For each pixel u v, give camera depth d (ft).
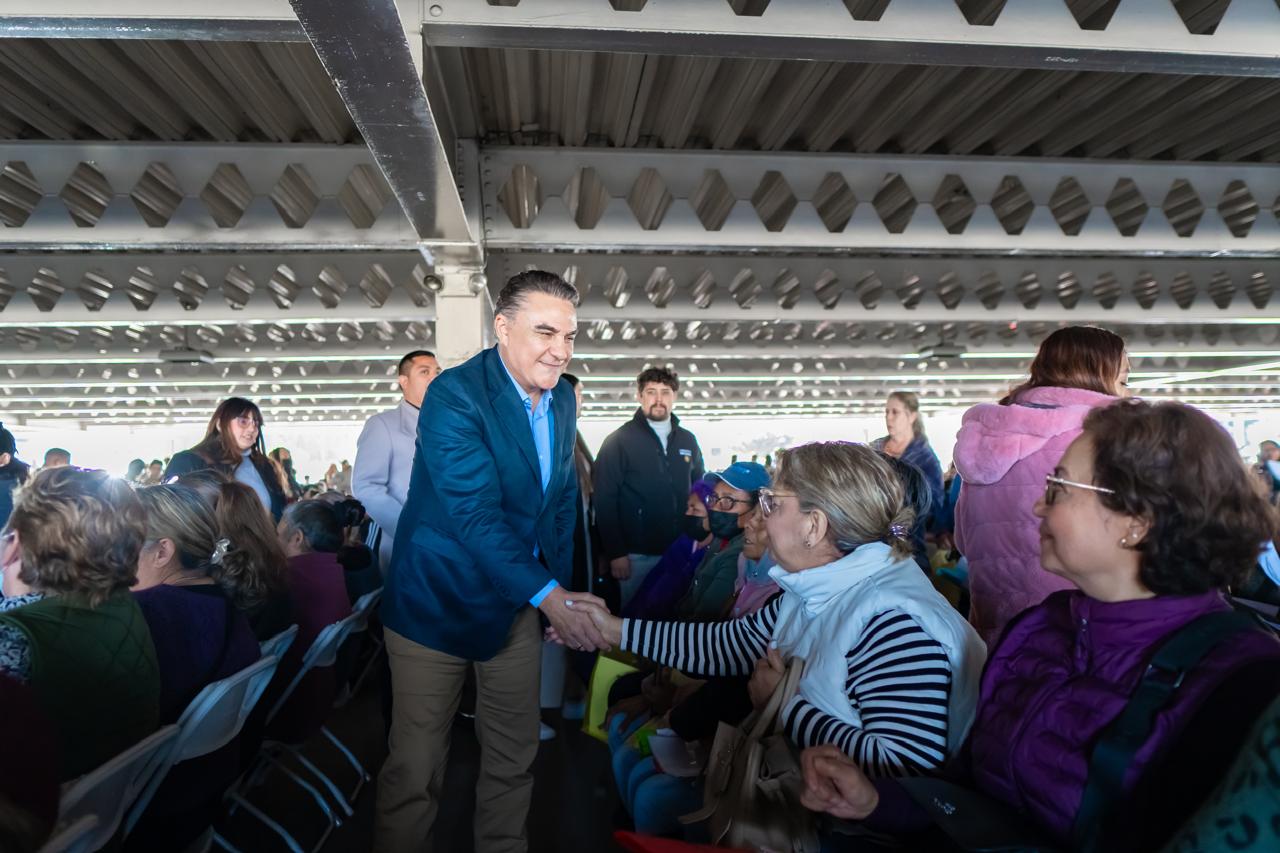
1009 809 3.84
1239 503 3.33
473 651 7.07
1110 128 15.51
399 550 7.29
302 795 10.24
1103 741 3.35
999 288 26.11
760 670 5.51
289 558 9.56
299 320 20.79
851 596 5.05
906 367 42.83
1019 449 6.13
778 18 8.70
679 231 15.52
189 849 6.23
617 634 6.66
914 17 8.83
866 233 15.84
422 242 14.14
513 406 6.91
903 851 4.50
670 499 13.88
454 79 12.42
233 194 17.42
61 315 20.85
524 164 15.03
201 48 11.60
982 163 15.94
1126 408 3.60
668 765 6.45
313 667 9.17
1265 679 3.02
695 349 33.01
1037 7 8.96
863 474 5.17
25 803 3.54
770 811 4.60
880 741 4.55
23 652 4.54
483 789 7.59
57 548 4.86
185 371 38.68
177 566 6.59
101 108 13.53
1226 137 15.89
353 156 14.83
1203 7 10.65
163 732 5.13
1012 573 6.23
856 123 15.07
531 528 7.28
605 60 12.33
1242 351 32.99
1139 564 3.52
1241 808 2.58
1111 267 22.21
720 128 14.99
